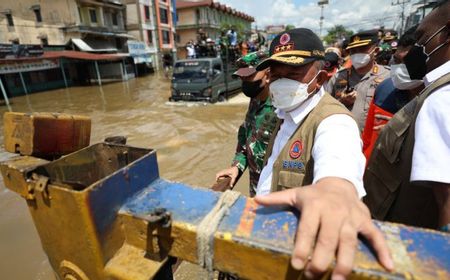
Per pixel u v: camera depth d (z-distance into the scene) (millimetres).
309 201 655
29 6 23125
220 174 2285
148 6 31703
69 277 857
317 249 582
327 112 1207
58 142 1021
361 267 577
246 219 740
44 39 23734
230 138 7191
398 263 583
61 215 777
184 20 41062
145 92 16547
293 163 1286
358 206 663
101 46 26406
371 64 3088
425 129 1031
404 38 2285
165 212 749
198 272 2670
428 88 1146
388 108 2695
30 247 3359
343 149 944
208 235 710
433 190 1119
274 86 1394
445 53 1202
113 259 803
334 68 3928
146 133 7891
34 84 18156
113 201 793
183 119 9281
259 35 16078
